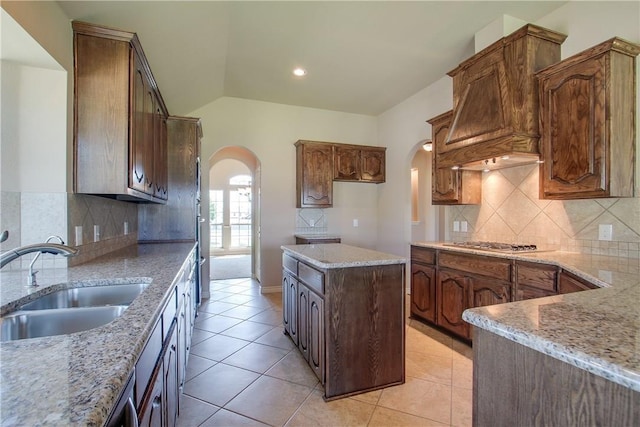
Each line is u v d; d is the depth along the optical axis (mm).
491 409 928
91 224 2209
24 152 1757
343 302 2059
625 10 2162
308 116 5004
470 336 2744
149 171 2518
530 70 2367
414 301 3482
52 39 1668
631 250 2150
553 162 2279
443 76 3922
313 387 2162
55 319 1196
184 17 2416
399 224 4848
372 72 3793
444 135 3305
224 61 3498
